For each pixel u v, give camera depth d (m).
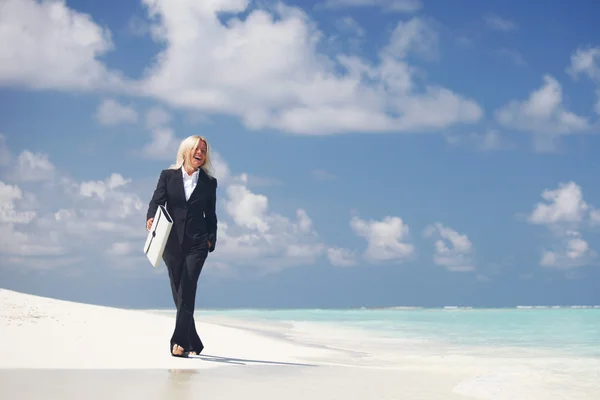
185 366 5.18
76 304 9.19
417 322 15.78
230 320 15.34
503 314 22.41
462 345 8.95
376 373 5.10
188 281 5.98
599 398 4.16
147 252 6.04
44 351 5.52
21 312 7.50
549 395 4.23
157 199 6.06
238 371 5.01
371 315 21.47
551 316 20.20
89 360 5.18
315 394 3.99
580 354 7.73
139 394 3.73
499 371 5.23
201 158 6.11
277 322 15.05
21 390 3.73
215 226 6.24
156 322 8.47
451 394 4.15
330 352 7.48
